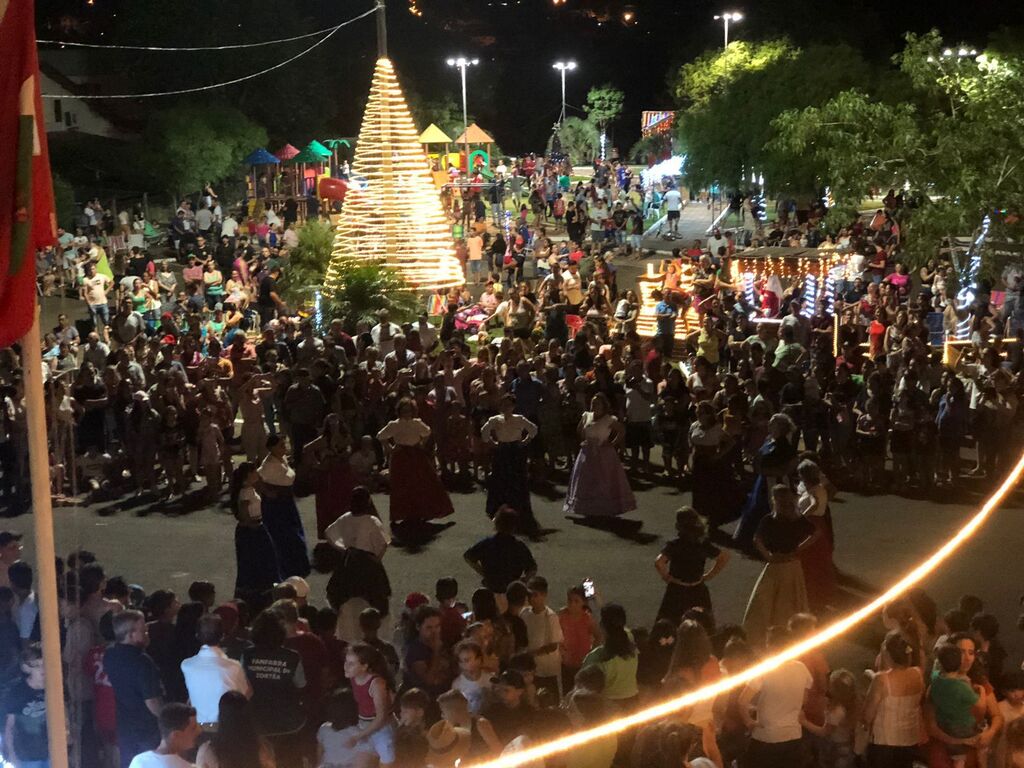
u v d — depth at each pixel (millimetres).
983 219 25531
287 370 19766
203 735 8680
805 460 13188
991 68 26625
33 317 6188
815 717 9320
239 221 48781
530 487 18453
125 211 45156
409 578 14836
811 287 25578
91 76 56375
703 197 54062
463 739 8359
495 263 37875
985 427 17859
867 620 13359
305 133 58375
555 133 72062
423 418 18938
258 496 13406
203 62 54562
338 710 8734
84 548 15914
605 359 19750
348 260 29172
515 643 10320
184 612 9938
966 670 9234
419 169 31953
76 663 9438
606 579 14656
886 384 17969
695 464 16078
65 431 16344
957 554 15289
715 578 14633
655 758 7746
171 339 23500
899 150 26234
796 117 27578
